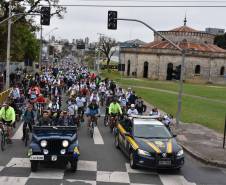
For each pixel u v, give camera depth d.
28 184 11.45
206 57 86.75
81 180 12.08
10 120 16.59
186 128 23.47
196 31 92.44
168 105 37.66
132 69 93.00
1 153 15.15
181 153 13.49
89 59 175.12
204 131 22.66
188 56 86.25
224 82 87.75
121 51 97.50
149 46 91.06
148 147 13.41
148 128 14.90
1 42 46.25
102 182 12.00
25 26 48.03
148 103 38.69
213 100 46.31
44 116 15.94
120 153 16.06
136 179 12.53
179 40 91.62
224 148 17.75
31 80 35.66
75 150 12.70
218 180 13.01
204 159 15.38
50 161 12.62
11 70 55.31
